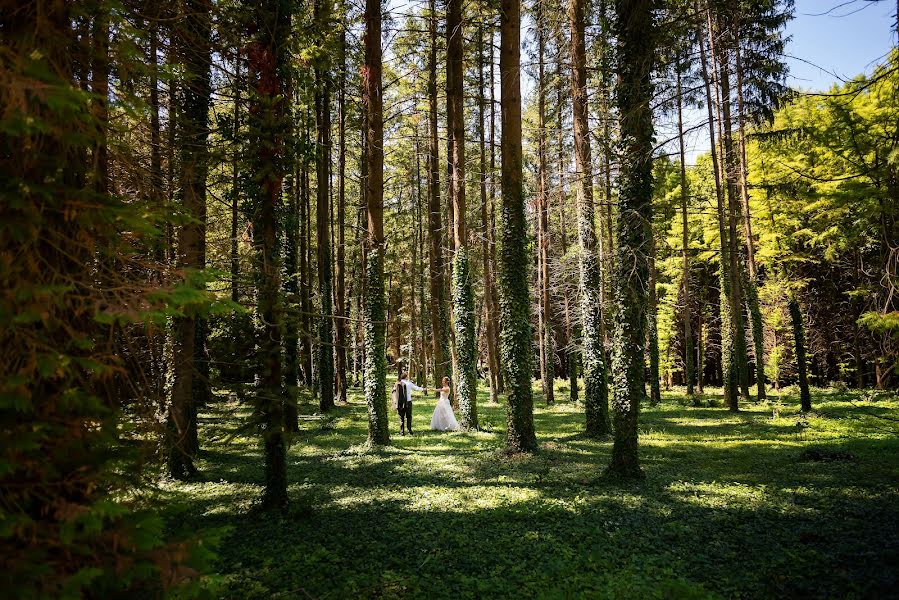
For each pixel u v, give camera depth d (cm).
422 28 1950
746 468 988
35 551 222
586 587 498
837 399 2117
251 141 715
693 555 572
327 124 1981
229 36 643
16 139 270
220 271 321
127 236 332
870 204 1053
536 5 1445
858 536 582
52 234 274
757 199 2422
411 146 2777
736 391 1955
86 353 310
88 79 344
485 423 1777
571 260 2269
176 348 801
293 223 812
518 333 1190
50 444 264
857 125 1098
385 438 1303
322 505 802
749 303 2339
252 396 728
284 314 725
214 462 1149
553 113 1816
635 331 916
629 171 921
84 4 312
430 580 528
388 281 3891
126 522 263
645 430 1520
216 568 560
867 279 2070
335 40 992
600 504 771
